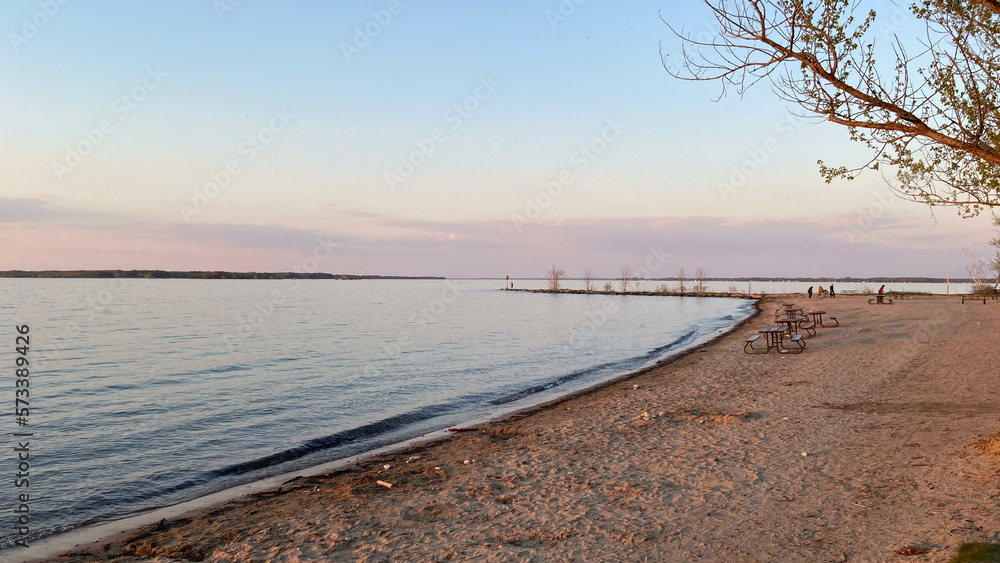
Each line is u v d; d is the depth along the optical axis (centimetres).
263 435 1257
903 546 495
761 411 1162
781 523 583
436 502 729
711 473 777
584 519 634
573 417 1267
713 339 2939
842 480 704
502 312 6594
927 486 648
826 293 6981
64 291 12544
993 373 1391
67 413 1487
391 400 1661
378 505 729
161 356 2700
